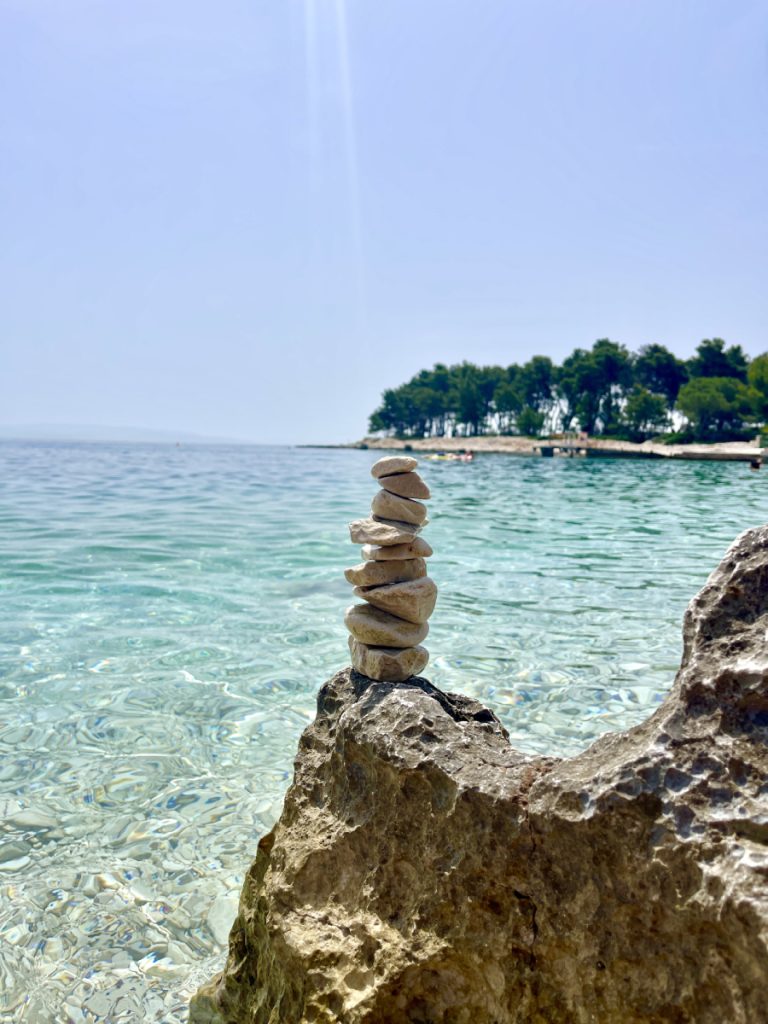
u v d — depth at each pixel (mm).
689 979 1873
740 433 70562
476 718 3252
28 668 6457
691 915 1864
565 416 96625
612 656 6809
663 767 2029
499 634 7430
